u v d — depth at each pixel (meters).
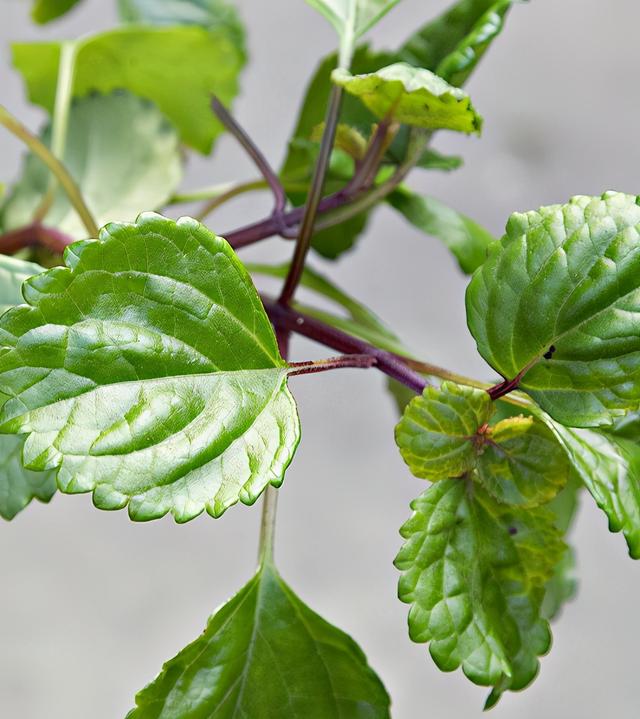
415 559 0.46
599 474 0.46
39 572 0.85
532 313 0.46
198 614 0.85
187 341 0.45
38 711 0.82
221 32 0.59
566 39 0.95
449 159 0.55
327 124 0.49
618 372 0.46
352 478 0.87
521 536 0.47
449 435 0.47
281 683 0.48
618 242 0.46
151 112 0.58
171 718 0.47
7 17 0.80
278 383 0.46
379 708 0.48
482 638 0.46
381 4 0.52
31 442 0.44
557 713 0.87
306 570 0.86
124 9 0.61
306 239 0.50
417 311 0.88
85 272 0.44
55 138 0.56
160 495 0.44
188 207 0.60
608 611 0.89
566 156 0.92
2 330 0.44
